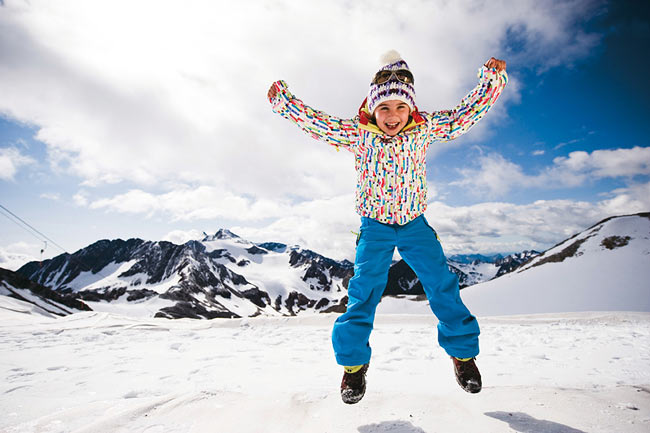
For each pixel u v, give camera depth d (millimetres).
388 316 8594
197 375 2951
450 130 1978
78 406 1939
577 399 1752
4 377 2896
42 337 5512
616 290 49594
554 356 3875
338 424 1584
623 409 1611
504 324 8812
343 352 1662
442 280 1776
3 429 1642
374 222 1869
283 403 1855
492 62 1941
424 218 1931
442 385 2420
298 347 4785
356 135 1917
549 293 53375
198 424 1609
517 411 1647
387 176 1856
